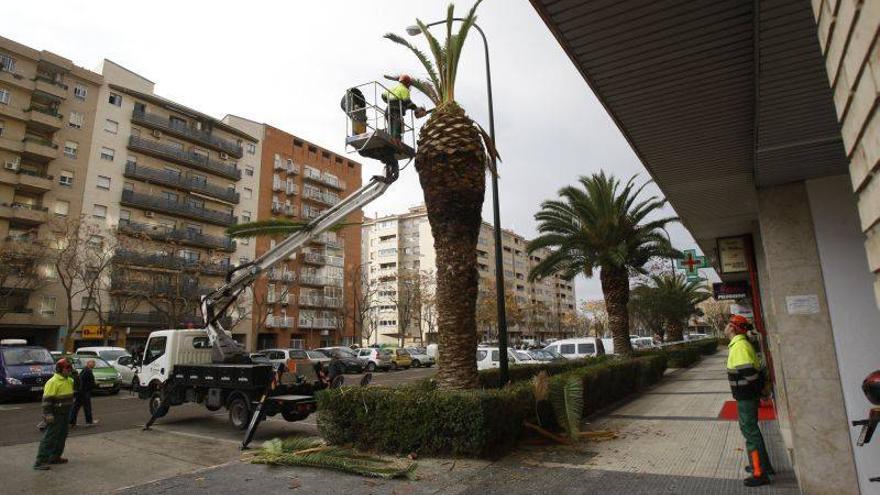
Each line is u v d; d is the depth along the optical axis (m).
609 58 3.45
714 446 7.19
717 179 5.79
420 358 39.31
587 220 19.17
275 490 5.91
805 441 4.79
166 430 11.30
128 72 45.19
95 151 41.62
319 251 61.00
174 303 37.97
